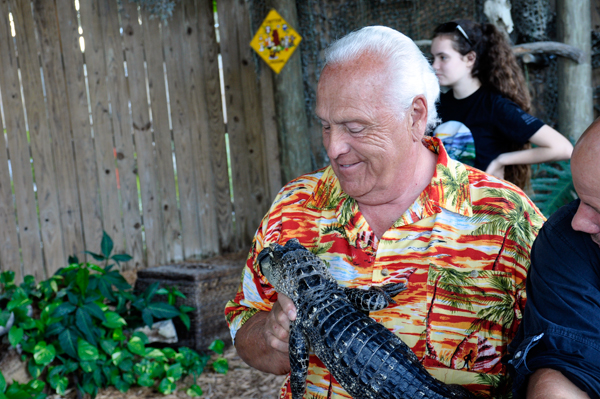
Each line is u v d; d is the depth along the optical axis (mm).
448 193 1473
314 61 5309
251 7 5375
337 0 5117
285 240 1651
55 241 5055
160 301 3918
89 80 5098
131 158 5340
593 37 4547
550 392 1033
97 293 3533
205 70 5578
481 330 1417
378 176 1445
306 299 1429
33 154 4926
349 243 1556
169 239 5559
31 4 4840
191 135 5574
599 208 1047
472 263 1426
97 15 5090
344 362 1320
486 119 2846
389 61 1373
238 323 1795
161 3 5070
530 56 4395
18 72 4848
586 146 1036
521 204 1442
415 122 1458
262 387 3426
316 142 5512
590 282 1140
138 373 3391
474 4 4492
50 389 3307
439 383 1306
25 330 3287
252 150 5836
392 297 1473
